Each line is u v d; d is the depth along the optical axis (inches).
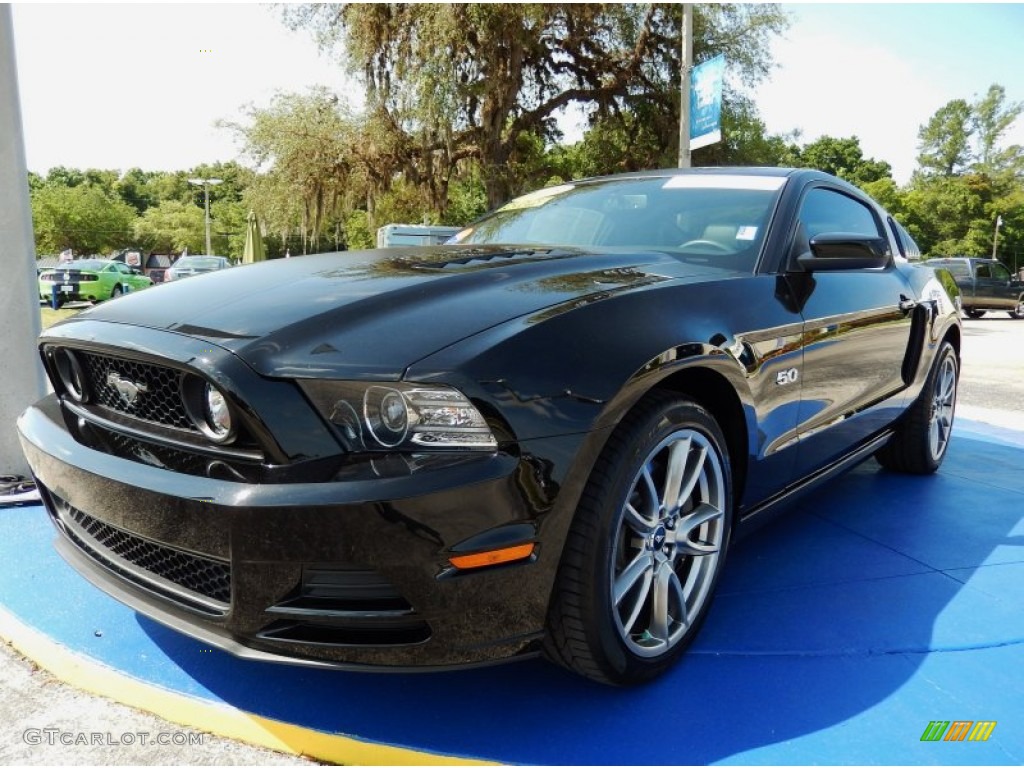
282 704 75.1
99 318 78.8
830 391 106.9
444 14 599.8
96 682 79.3
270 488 60.7
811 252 105.0
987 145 2871.6
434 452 61.3
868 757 67.9
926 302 143.3
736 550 115.9
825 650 86.0
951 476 158.6
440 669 63.4
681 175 125.8
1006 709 75.5
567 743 69.3
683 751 68.4
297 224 799.1
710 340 80.0
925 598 99.7
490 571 62.7
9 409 139.9
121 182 3715.6
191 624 68.0
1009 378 334.6
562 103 773.9
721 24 773.3
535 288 77.7
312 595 62.5
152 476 66.7
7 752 68.9
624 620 75.7
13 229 137.7
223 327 68.9
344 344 64.9
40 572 104.8
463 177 772.0
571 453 65.4
